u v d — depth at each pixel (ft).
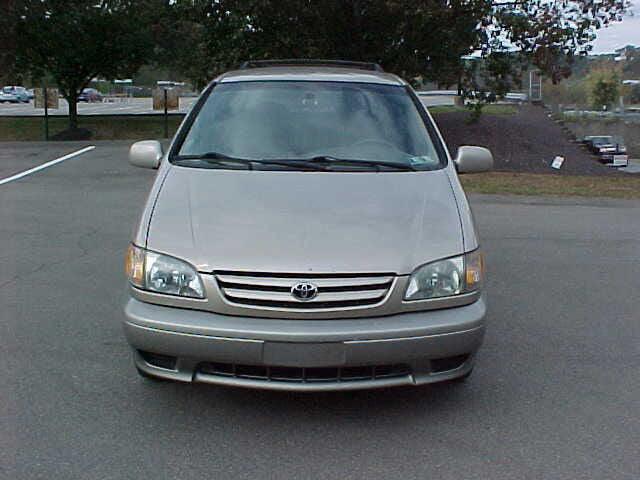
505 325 17.44
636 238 27.78
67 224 28.60
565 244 26.55
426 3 48.55
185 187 13.33
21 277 20.85
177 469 10.80
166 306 11.58
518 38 53.42
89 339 15.98
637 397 13.47
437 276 11.68
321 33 54.90
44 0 70.54
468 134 75.82
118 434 11.82
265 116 15.85
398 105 16.56
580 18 52.70
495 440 11.77
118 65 77.82
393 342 11.19
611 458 11.21
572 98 226.58
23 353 15.14
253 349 11.08
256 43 55.62
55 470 10.70
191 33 71.00
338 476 10.66
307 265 11.22
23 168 46.01
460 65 59.21
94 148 58.44
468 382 14.03
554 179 43.98
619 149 107.76
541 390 13.73
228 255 11.41
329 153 14.92
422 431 12.06
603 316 18.22
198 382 11.55
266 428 12.10
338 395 13.37
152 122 85.10
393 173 14.07
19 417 12.34
